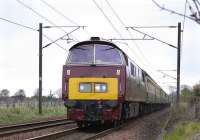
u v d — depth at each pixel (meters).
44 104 54.03
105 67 21.88
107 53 22.19
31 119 33.75
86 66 21.97
